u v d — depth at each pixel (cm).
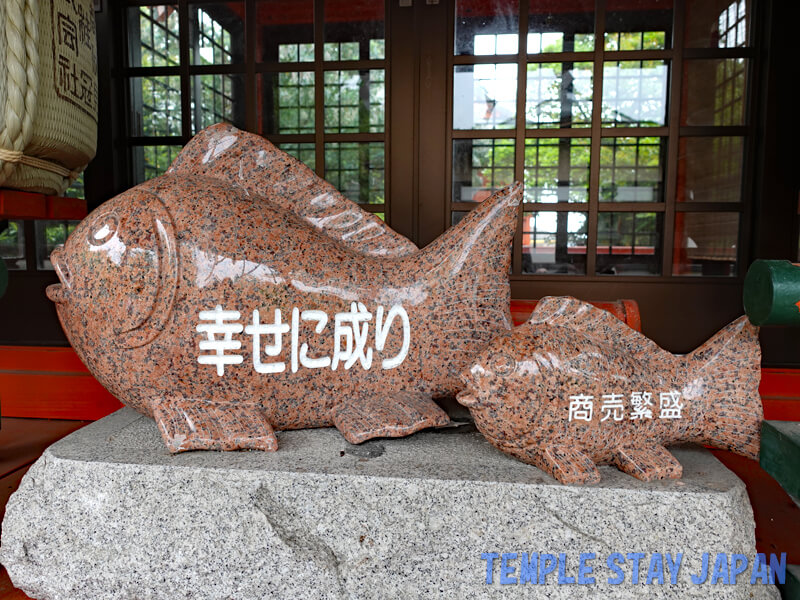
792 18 216
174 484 120
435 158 237
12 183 135
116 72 246
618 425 120
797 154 220
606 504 112
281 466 120
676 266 244
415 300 138
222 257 130
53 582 124
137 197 133
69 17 143
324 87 244
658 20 233
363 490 116
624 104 238
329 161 248
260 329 132
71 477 122
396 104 236
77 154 152
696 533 112
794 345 226
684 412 123
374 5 240
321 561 117
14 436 220
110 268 128
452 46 234
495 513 114
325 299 135
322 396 138
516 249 241
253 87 246
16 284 248
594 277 236
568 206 240
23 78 124
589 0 234
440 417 134
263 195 146
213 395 134
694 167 238
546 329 120
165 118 251
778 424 120
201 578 120
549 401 115
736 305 232
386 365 139
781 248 224
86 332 133
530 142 241
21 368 242
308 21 243
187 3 244
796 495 108
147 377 133
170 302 128
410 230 240
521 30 232
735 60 231
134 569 121
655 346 128
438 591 116
